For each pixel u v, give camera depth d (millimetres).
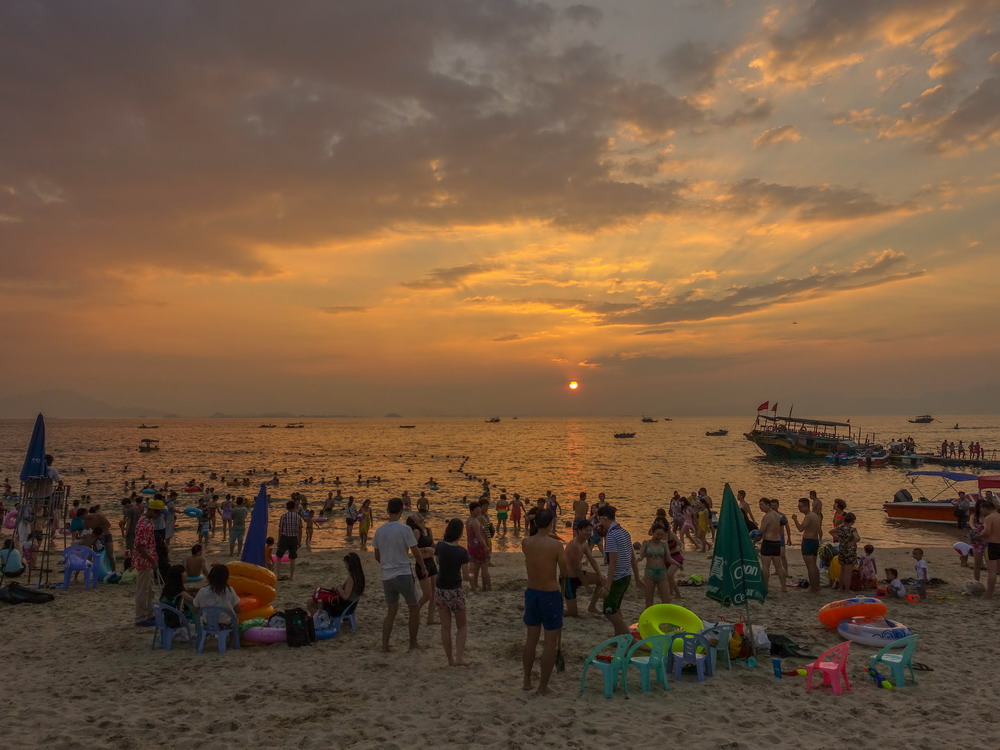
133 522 14062
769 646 7898
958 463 65562
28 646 8312
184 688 6715
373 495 40656
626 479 52281
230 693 6559
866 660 7723
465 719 5859
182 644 8359
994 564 11523
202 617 8008
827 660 6934
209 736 5496
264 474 56500
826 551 12617
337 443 128250
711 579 7777
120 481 47125
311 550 20062
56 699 6391
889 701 6367
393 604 8039
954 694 6586
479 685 6773
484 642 8508
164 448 105125
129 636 8805
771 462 71562
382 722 5797
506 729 5637
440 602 7523
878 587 11953
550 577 6531
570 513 33219
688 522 19578
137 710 6098
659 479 51969
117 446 111062
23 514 12062
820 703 6297
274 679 6992
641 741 5402
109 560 13367
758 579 7594
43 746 5273
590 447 112125
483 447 113875
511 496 40000
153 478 50625
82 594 11672
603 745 5328
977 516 13086
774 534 11883
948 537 23906
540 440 144125
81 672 7258
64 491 15586
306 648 8195
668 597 9711
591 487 45531
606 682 6430
